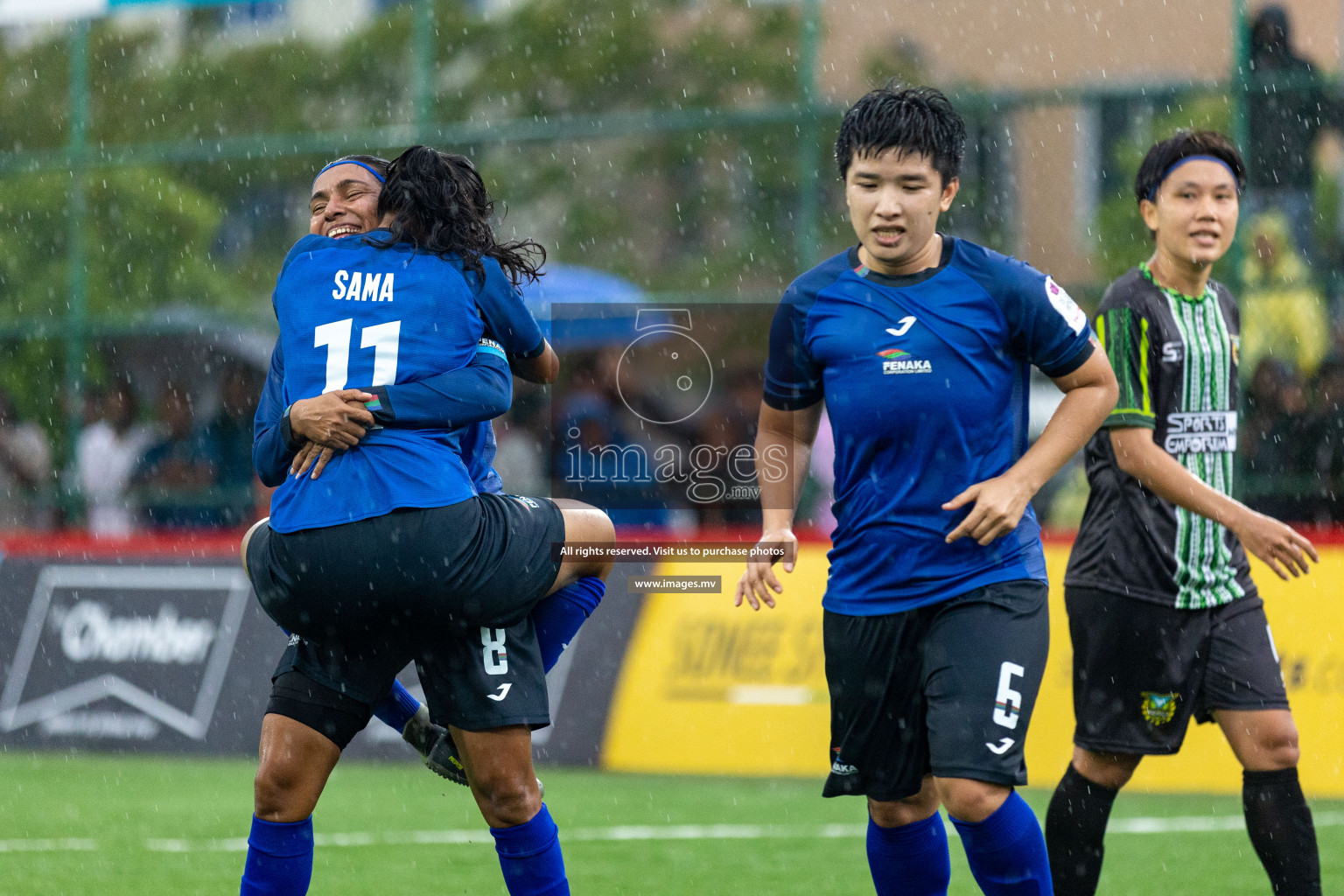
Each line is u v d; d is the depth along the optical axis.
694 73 56.78
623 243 53.22
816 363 13.48
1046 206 41.44
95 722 32.22
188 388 41.47
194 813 24.14
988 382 12.81
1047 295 12.74
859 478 13.16
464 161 13.38
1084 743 15.52
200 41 58.19
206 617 32.16
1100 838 15.74
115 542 33.56
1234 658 15.17
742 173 49.09
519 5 57.34
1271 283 32.66
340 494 12.13
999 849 12.20
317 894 17.94
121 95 56.69
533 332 13.33
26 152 56.25
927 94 12.80
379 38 57.25
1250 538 14.44
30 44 57.41
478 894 17.97
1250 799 15.03
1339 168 34.44
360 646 12.59
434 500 12.11
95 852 20.72
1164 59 48.75
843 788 13.65
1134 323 15.24
